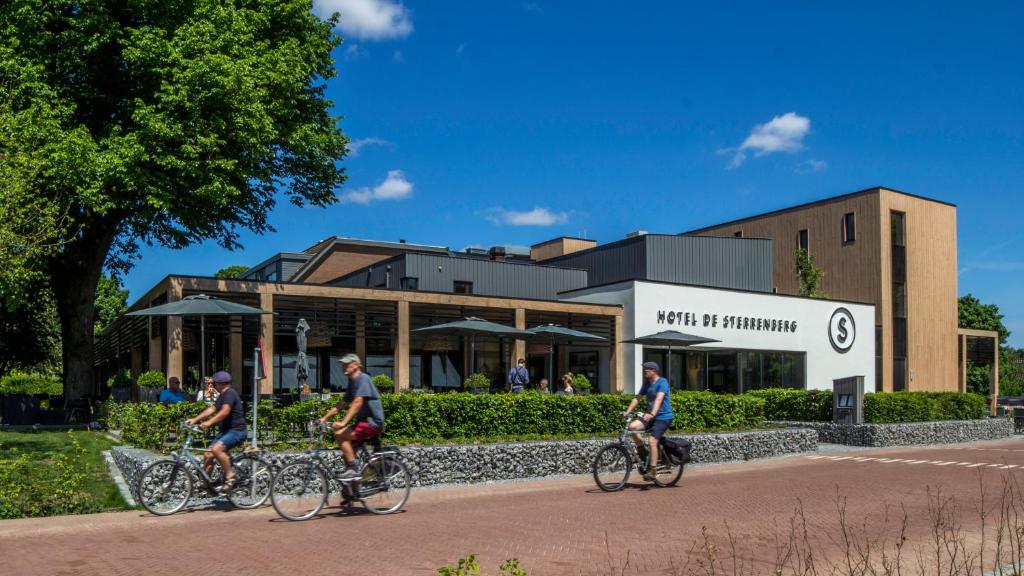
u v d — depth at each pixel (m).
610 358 27.86
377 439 10.05
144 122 19.92
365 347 26.03
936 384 38.50
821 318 33.44
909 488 12.35
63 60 20.72
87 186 19.36
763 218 42.56
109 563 7.11
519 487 12.58
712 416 18.73
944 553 7.51
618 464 12.25
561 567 6.95
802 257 37.28
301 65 23.20
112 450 14.54
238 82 20.58
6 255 15.05
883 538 8.22
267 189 25.03
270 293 21.73
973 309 56.09
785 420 24.12
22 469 10.92
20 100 19.55
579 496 11.48
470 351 27.77
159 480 9.79
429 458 12.99
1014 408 29.59
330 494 10.86
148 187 19.89
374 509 9.87
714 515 9.69
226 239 26.23
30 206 15.74
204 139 20.05
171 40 20.86
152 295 23.02
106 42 20.73
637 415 12.50
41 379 42.28
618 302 28.50
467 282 31.55
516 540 8.12
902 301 37.38
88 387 24.45
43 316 31.38
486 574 6.68
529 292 32.94
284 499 9.53
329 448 12.61
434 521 9.29
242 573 6.70
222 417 10.00
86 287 24.38
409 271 30.38
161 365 22.23
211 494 10.03
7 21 19.97
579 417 16.05
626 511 10.02
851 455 18.73
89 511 10.09
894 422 23.22
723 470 15.19
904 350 37.22
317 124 24.86
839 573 6.69
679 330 28.84
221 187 20.61
